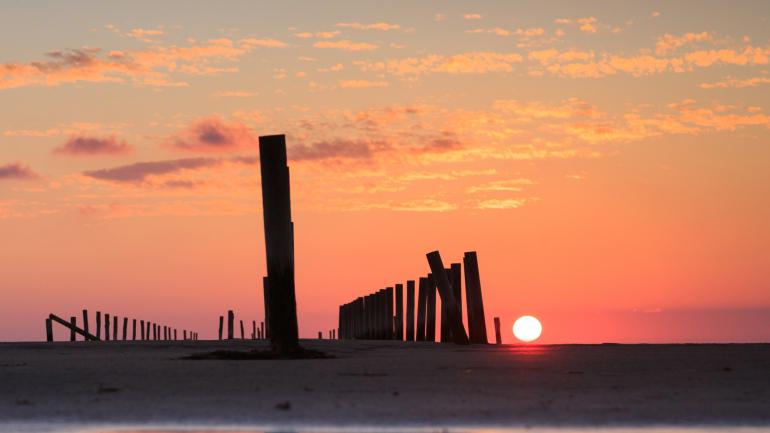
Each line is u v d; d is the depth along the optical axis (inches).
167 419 1519.4
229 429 1433.3
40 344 4933.6
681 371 2370.8
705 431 1413.6
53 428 1448.1
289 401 1718.8
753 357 2979.8
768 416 1537.9
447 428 1437.0
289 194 2979.8
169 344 4788.4
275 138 2962.6
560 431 1413.6
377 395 1809.8
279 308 3004.4
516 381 2094.0
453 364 2672.2
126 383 2039.9
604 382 2070.6
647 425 1460.4
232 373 2298.2
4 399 1763.0
